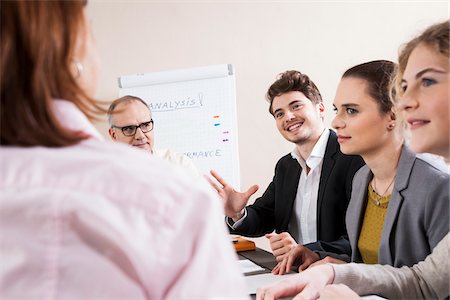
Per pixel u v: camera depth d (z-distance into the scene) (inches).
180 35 118.0
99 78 17.7
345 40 123.3
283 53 121.1
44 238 13.0
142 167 14.4
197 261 13.4
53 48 14.8
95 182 13.7
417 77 35.0
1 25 14.2
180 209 13.8
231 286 13.7
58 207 13.1
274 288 33.0
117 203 13.5
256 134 120.3
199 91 104.6
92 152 14.7
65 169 13.9
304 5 121.5
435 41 34.2
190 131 104.2
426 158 40.7
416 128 35.4
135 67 116.7
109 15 115.5
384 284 35.2
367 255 45.2
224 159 103.2
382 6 124.0
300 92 75.8
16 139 14.4
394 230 40.0
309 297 32.0
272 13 120.4
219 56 119.2
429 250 38.4
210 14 118.6
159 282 13.4
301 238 74.8
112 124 85.0
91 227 13.1
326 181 71.1
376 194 45.0
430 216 37.8
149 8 116.9
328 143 73.5
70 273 13.0
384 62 43.7
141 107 85.8
